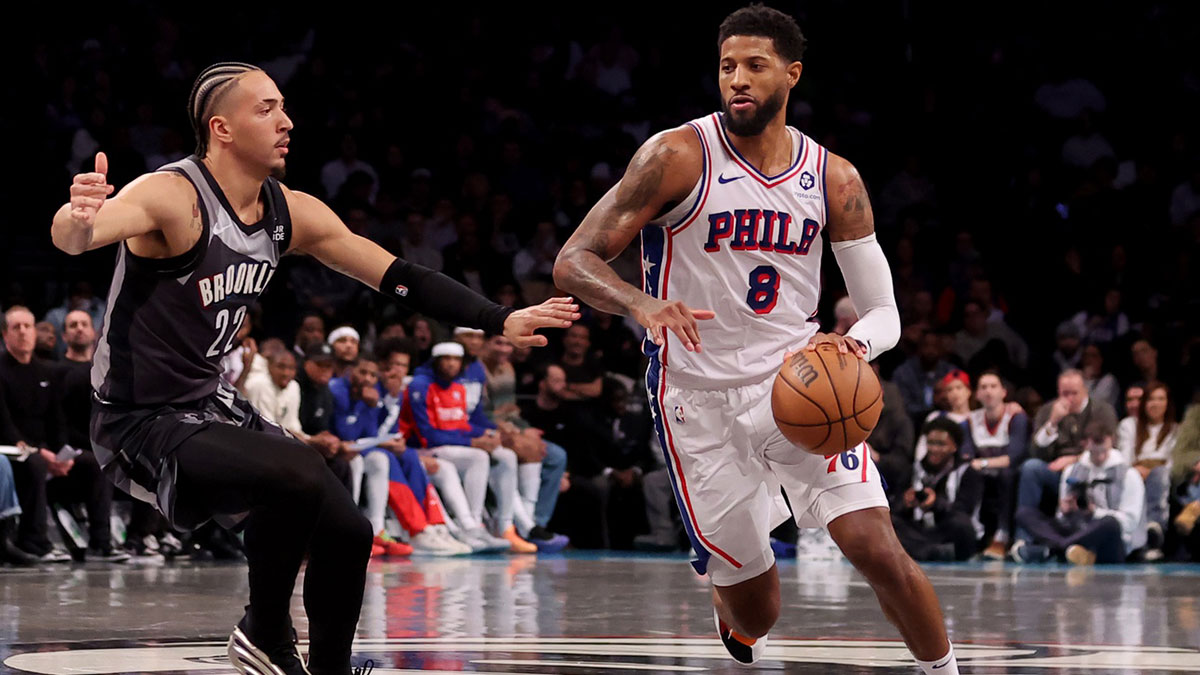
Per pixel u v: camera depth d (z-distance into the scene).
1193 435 12.02
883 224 17.06
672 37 19.27
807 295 4.30
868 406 3.95
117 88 16.05
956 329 14.73
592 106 18.28
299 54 17.62
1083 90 18.50
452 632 5.82
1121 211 16.20
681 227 4.20
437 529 11.54
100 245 3.44
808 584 8.72
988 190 17.50
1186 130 18.30
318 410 11.02
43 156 15.05
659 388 4.38
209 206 3.72
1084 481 11.62
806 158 4.24
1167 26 19.17
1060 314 15.70
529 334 3.89
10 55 15.93
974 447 12.16
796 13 19.41
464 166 16.59
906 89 18.92
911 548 11.83
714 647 5.41
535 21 18.98
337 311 13.56
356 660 4.86
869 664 4.94
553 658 5.00
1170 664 4.98
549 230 14.91
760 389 4.23
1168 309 15.22
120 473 3.80
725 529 4.34
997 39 19.30
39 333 10.45
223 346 3.87
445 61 18.25
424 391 11.79
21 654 4.96
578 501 12.76
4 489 9.77
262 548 3.59
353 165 15.82
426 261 14.37
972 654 5.29
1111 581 9.29
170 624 6.05
